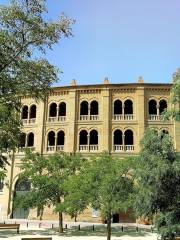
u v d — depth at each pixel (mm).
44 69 20391
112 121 50750
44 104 53500
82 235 34062
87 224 44656
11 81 19516
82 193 28812
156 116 50312
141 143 22031
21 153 51969
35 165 37156
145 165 21078
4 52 18906
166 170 20047
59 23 19969
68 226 42125
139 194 21312
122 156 48844
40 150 51625
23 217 50500
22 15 18906
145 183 20859
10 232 35875
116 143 51688
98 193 28172
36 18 19375
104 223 46156
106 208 27000
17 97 20297
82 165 34844
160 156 20906
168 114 22188
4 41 18484
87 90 52625
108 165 29641
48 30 19656
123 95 51750
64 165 37156
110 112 51250
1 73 19188
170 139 21828
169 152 20984
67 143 50906
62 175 36000
